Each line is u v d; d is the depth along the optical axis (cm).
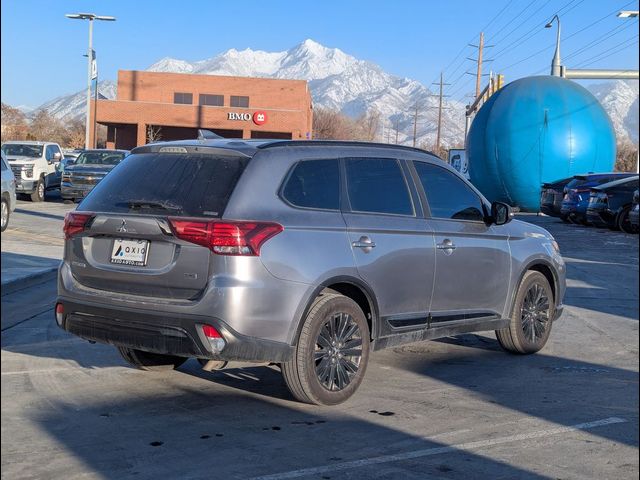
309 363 532
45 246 1409
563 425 527
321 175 566
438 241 630
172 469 434
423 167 651
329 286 565
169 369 654
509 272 704
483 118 3297
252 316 499
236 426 511
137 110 5703
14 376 619
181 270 505
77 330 553
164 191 533
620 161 4459
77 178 2472
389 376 653
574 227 2420
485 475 434
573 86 3152
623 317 953
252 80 6600
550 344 798
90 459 446
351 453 465
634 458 466
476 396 596
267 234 509
